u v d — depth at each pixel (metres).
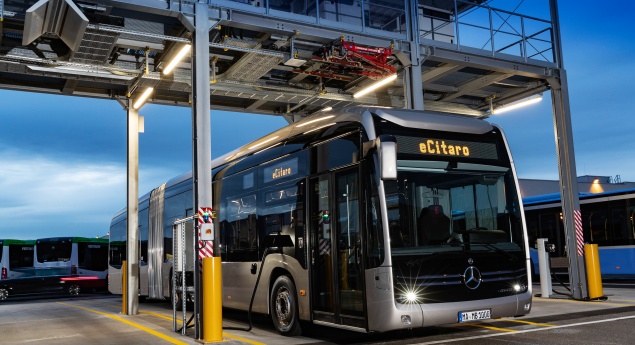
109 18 10.75
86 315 14.65
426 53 12.62
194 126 9.72
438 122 8.38
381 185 7.68
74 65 11.91
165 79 12.77
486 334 8.80
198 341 9.05
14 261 29.62
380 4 13.45
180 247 10.31
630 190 18.97
